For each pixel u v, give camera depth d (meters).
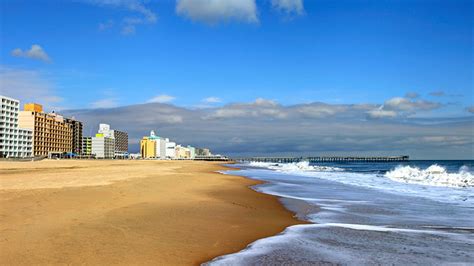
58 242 10.20
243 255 9.91
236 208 18.00
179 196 21.75
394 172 50.00
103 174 39.59
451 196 24.17
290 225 14.27
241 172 64.00
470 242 11.45
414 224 14.67
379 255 9.95
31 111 153.62
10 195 18.78
